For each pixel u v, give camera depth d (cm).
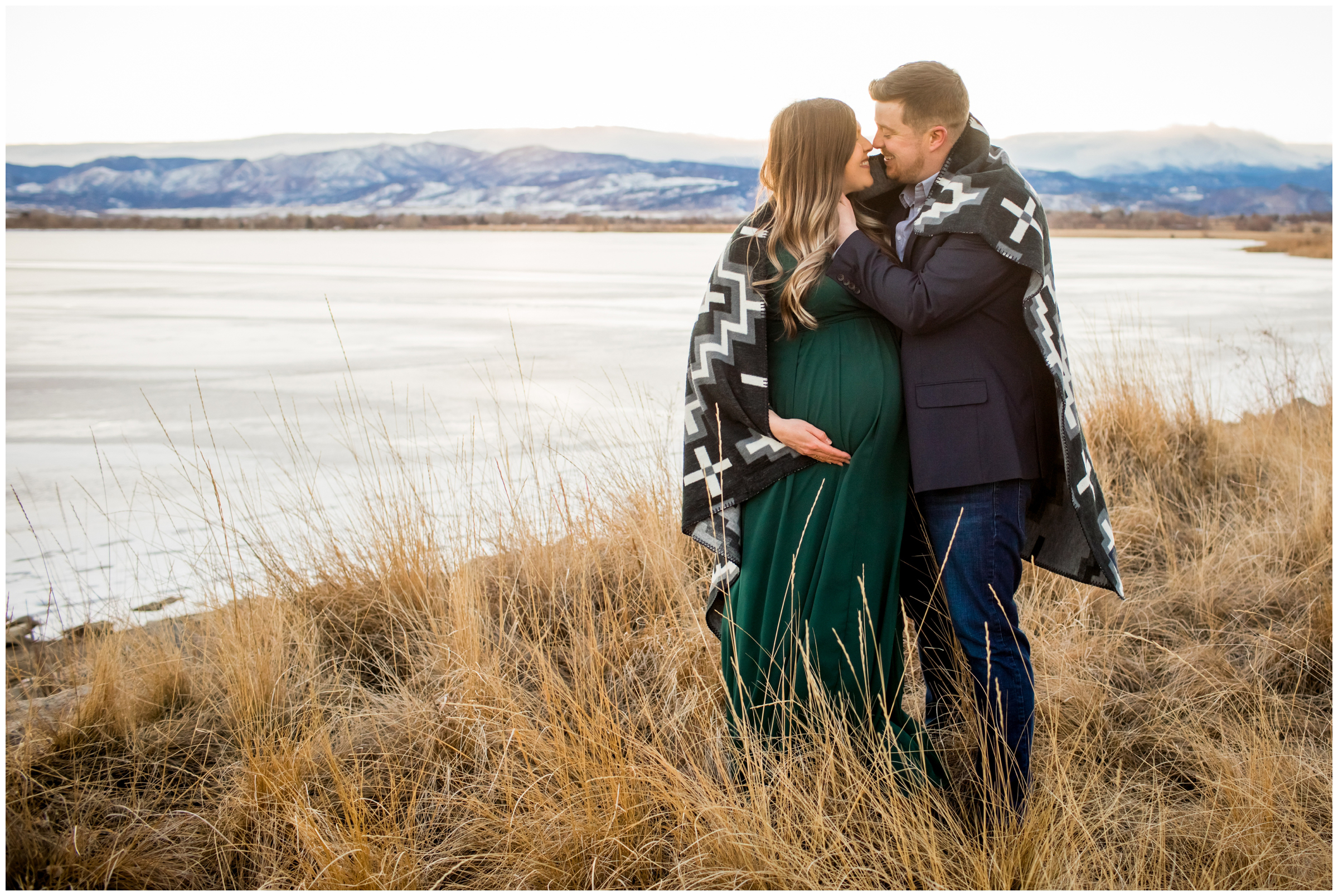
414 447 650
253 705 273
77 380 1037
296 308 2042
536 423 708
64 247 7806
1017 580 221
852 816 214
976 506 214
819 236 220
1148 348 810
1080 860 204
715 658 288
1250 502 443
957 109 215
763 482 230
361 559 365
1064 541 235
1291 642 312
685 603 325
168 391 962
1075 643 302
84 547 466
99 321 1759
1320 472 444
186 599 381
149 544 466
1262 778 228
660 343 1342
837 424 221
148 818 235
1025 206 207
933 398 215
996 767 215
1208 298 2042
